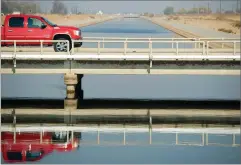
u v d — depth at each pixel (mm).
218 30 87062
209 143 21094
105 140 21500
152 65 25953
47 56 25641
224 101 29062
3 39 28281
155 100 29359
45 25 28406
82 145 20625
